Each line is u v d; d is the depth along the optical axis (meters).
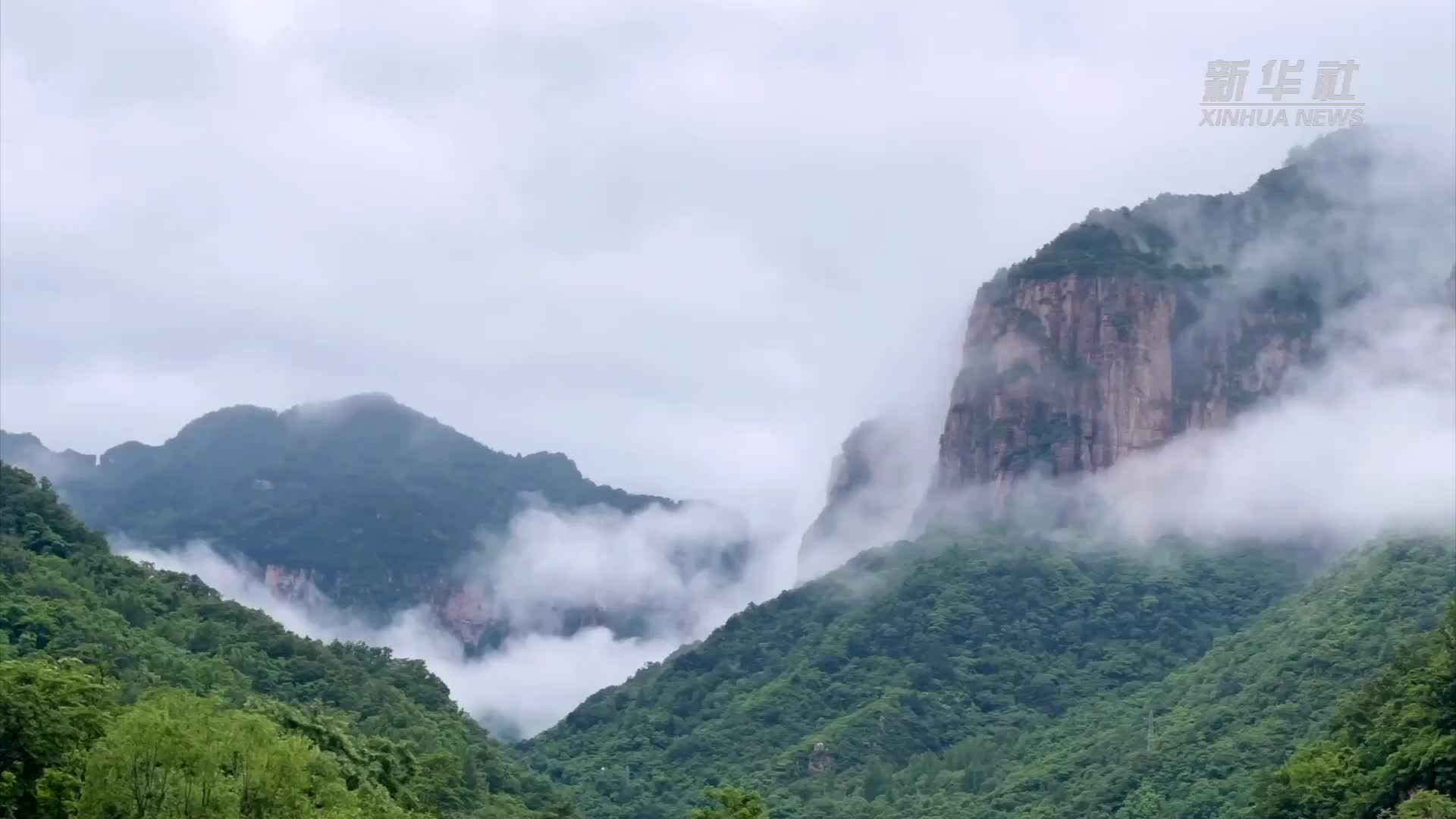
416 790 160.50
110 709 115.25
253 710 144.12
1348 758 161.12
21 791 98.00
